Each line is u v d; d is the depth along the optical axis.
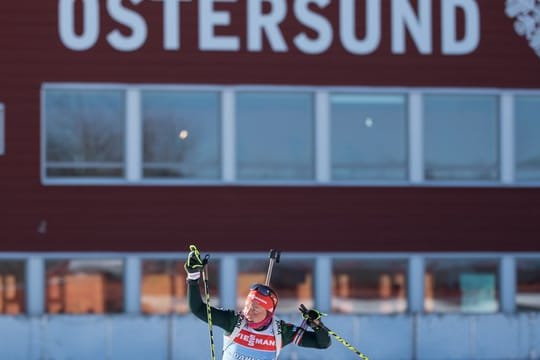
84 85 37.84
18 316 35.91
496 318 37.22
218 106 38.56
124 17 38.00
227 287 38.41
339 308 38.97
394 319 36.94
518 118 39.81
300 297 38.78
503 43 39.53
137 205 38.12
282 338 17.84
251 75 38.44
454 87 39.31
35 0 37.72
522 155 39.88
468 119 39.62
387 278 39.28
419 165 39.25
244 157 38.72
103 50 37.97
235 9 38.44
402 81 39.09
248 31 38.47
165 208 38.22
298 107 38.88
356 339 36.69
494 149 39.72
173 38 38.16
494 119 39.72
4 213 37.53
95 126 38.06
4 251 37.50
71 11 37.84
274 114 38.78
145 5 38.09
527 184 39.72
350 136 39.06
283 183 38.66
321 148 38.78
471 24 39.38
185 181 38.31
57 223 37.81
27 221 37.66
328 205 38.84
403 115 39.25
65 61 37.81
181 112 38.44
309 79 38.69
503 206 39.69
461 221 39.44
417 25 39.16
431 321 37.03
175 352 36.06
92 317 36.03
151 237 38.16
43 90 37.75
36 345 35.88
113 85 37.97
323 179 38.81
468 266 39.66
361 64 38.94
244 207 38.53
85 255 37.88
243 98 38.62
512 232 39.66
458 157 39.56
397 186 39.12
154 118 38.31
